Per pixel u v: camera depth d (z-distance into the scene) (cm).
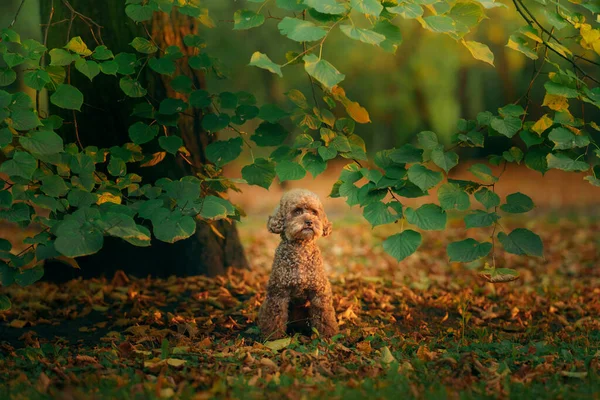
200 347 485
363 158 472
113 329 561
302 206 492
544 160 464
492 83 1579
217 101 494
